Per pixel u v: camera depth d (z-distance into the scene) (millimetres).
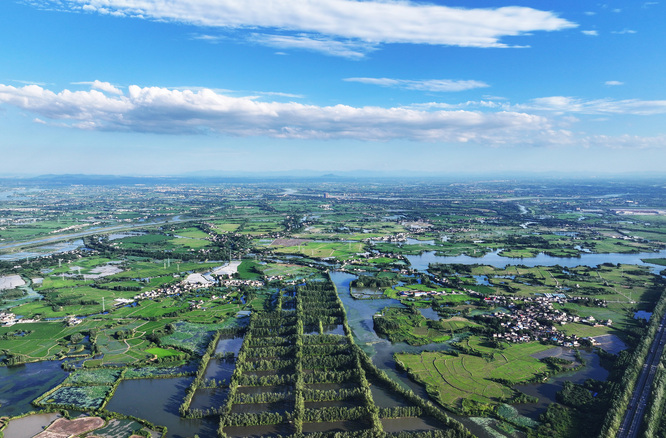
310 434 162875
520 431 168750
